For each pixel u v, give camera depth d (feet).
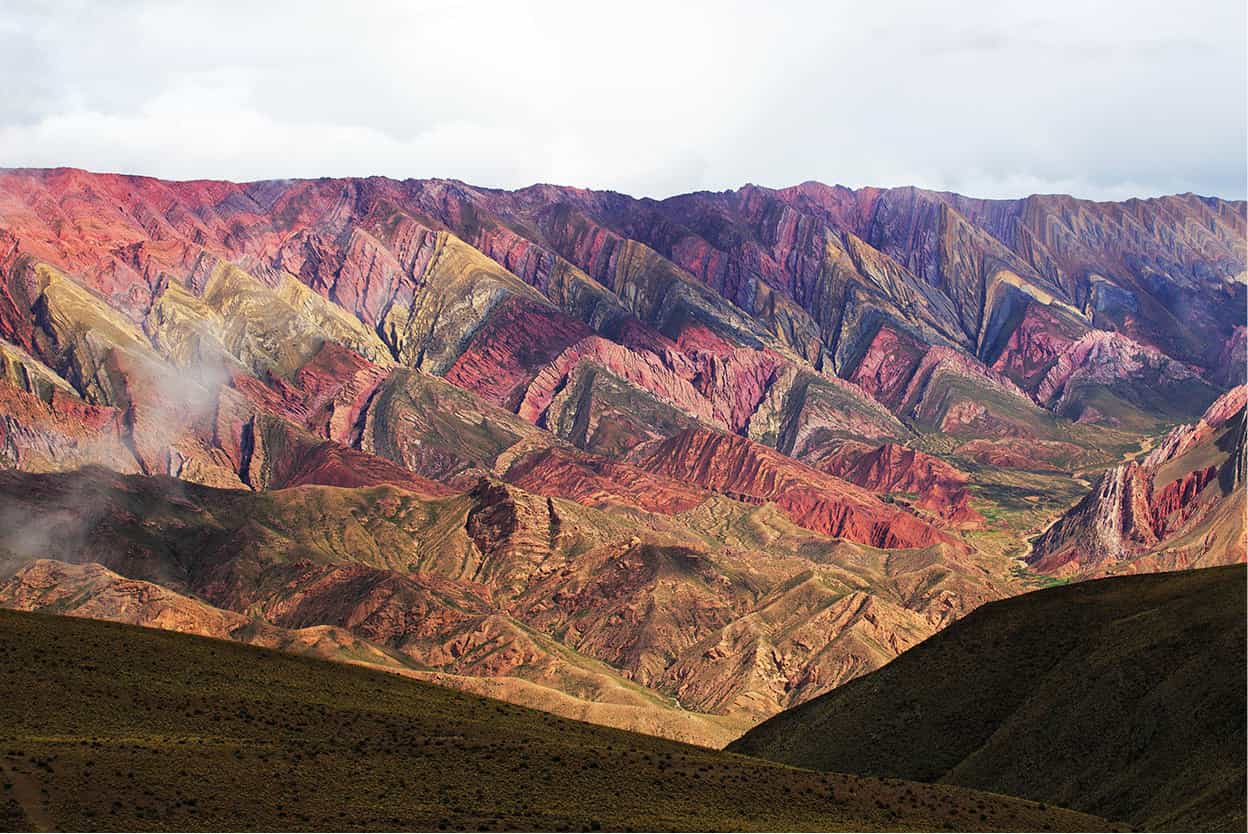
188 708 509.76
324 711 526.16
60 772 421.59
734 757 536.42
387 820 419.33
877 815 460.55
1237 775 517.55
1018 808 489.26
